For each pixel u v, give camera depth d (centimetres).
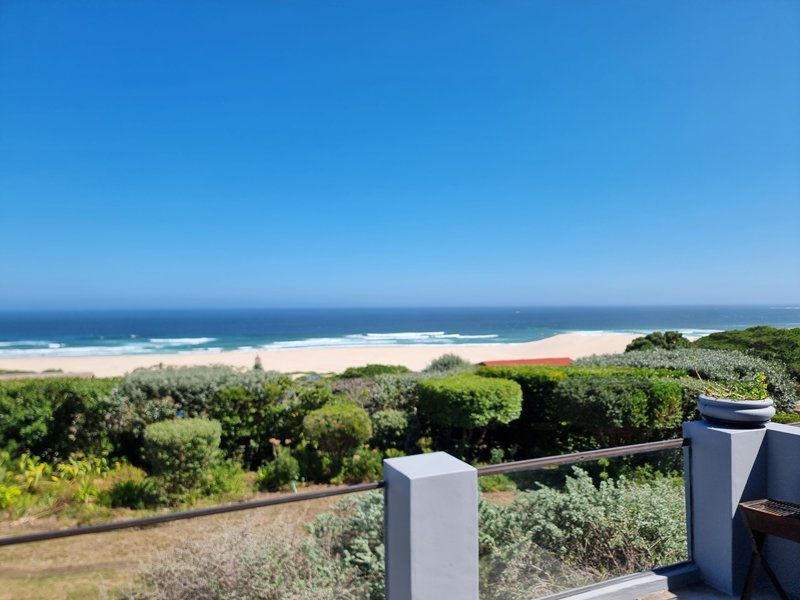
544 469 272
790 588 265
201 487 593
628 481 291
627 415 625
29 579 224
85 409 667
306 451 716
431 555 188
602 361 991
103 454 660
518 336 7256
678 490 294
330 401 797
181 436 580
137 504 561
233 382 752
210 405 727
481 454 813
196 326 10112
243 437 752
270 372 812
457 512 194
